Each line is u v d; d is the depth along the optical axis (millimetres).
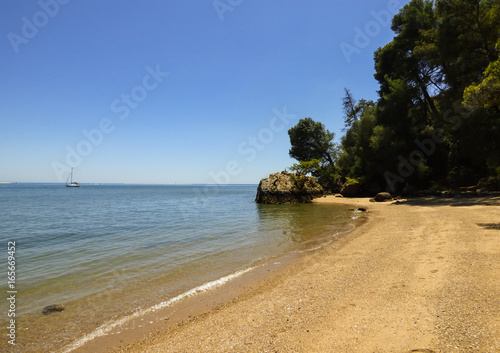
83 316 5609
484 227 10406
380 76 40250
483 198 20500
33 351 4402
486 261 6473
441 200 22688
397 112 32344
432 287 5402
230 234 14898
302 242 12094
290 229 15609
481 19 20922
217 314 5461
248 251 10945
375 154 34062
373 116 37375
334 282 6562
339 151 50938
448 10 22625
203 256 10297
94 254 10961
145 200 54094
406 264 7199
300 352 3750
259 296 6277
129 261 9758
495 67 10000
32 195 72375
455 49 23125
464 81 24141
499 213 13422
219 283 7402
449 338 3605
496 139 23500
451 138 28578
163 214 27391
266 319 4965
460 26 22125
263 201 36562
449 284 5422
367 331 4094
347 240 11625
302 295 5969
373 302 5109
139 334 4863
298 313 5055
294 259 9438
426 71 30875
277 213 24500
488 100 10484
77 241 13969
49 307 5934
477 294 4785
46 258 10430
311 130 51938
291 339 4137
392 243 9945
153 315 5613
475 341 3443
